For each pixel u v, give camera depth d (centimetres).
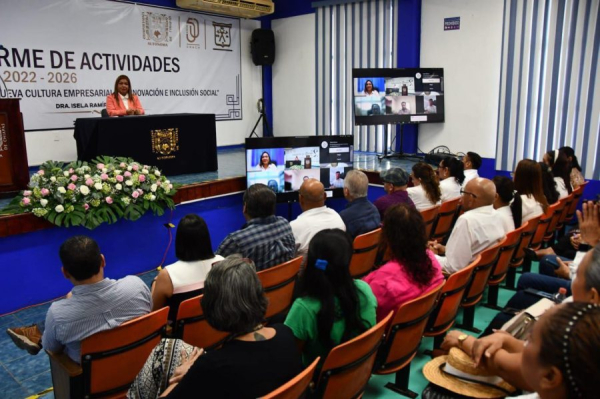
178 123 523
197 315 220
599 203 268
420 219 217
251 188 276
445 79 672
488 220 288
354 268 313
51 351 201
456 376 151
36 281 386
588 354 77
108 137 465
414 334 215
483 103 639
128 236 444
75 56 641
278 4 860
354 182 342
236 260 147
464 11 639
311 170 512
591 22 532
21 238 374
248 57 859
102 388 198
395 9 700
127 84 582
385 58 725
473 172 504
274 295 259
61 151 641
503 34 598
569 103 560
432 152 666
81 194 391
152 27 717
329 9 784
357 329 180
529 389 126
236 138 862
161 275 232
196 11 770
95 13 653
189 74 775
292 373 140
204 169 557
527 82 588
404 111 642
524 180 366
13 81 588
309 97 843
